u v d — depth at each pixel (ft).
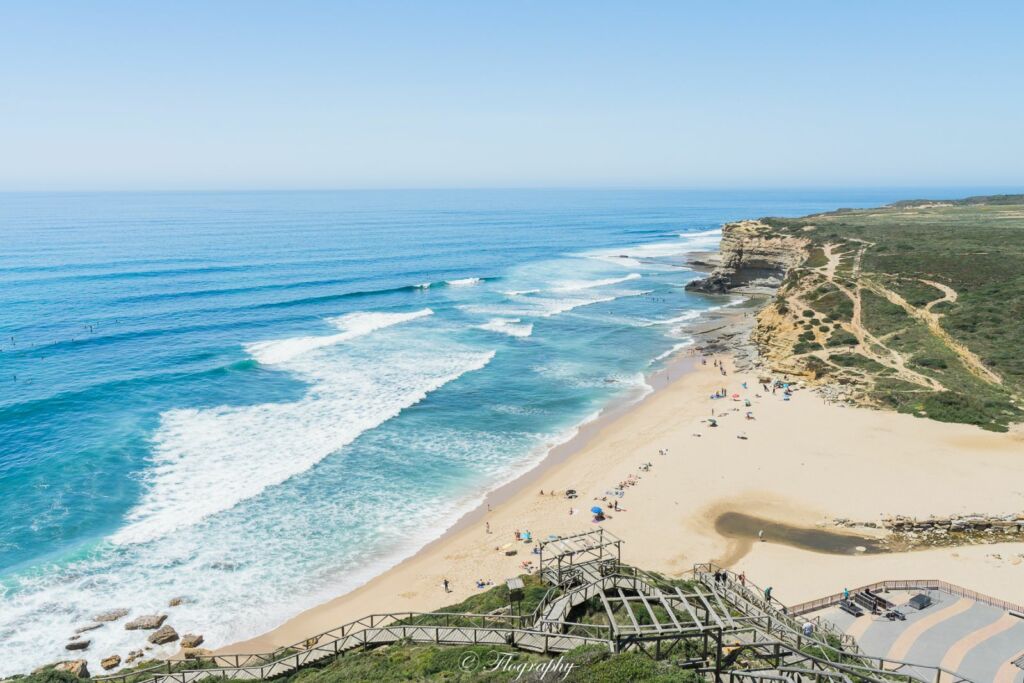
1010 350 156.97
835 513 101.50
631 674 41.78
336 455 124.06
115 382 155.22
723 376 176.55
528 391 164.14
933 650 67.05
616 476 117.70
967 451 119.96
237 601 82.53
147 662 68.49
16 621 76.48
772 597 79.51
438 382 167.43
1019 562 85.51
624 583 68.85
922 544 91.97
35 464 113.70
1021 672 63.21
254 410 144.15
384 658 57.98
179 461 118.21
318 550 94.27
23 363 168.96
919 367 158.71
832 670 50.75
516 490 113.70
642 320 246.88
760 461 121.19
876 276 220.64
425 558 93.09
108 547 91.61
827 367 167.53
